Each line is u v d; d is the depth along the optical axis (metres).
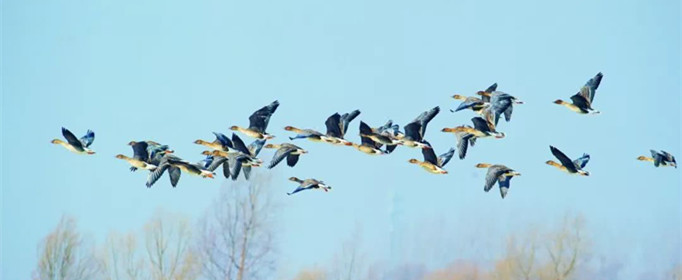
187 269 98.81
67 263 97.62
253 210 100.44
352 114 69.19
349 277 111.69
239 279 99.12
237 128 69.31
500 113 67.69
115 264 99.12
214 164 70.88
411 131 68.06
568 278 106.25
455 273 115.62
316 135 68.50
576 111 66.62
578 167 66.88
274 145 70.56
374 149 68.88
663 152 72.56
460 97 75.69
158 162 71.50
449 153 68.81
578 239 107.00
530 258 106.31
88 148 71.44
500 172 65.81
